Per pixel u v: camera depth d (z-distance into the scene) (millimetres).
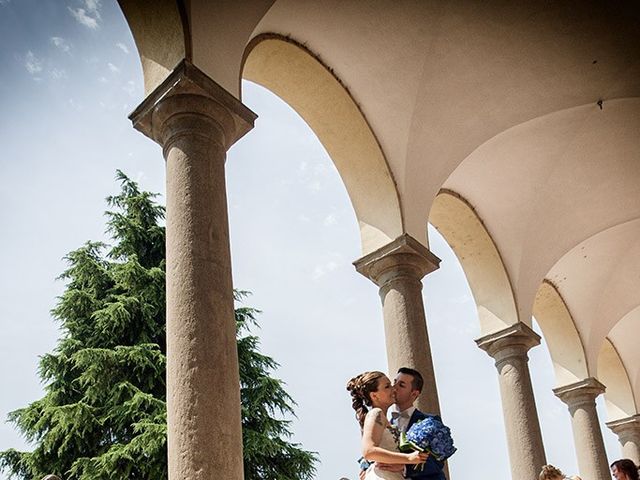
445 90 13250
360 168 13000
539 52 13141
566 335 20422
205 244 7406
